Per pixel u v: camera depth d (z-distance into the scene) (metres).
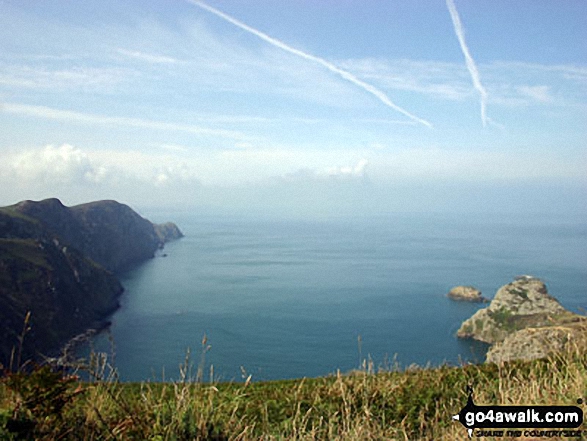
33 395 5.56
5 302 113.50
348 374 12.80
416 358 94.00
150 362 90.25
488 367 11.63
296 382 13.88
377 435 7.20
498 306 113.19
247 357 94.75
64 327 125.56
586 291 156.38
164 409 6.81
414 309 143.38
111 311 151.75
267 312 141.25
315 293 171.12
